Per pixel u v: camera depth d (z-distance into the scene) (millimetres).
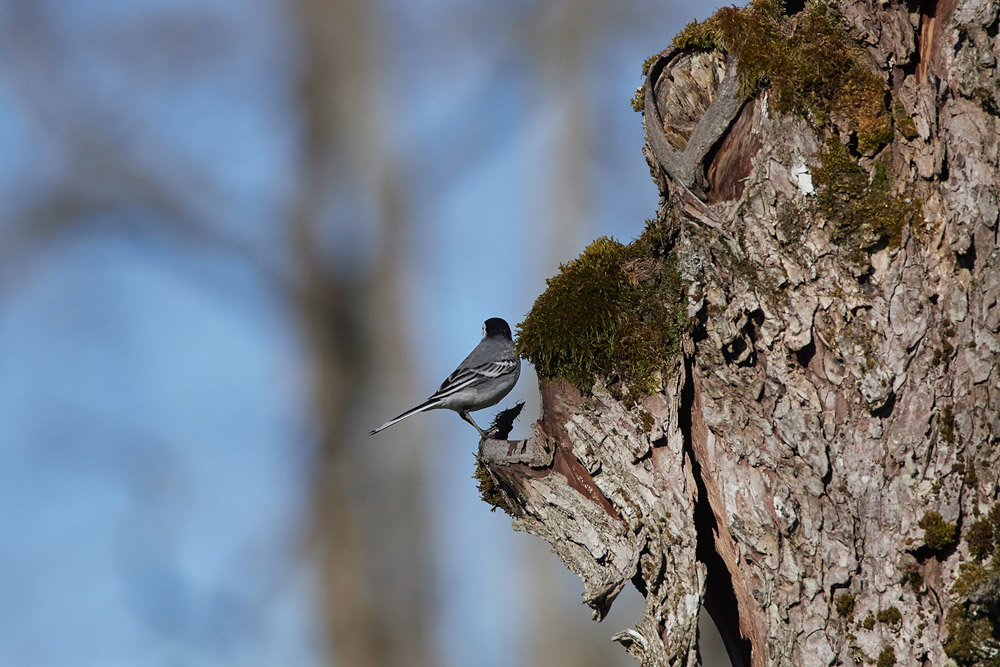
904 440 7523
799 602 7801
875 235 7613
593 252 8969
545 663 22359
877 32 7801
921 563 7441
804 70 7754
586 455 8609
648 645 8250
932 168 7633
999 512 7332
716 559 8531
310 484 23031
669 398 8367
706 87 8383
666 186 8633
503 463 9195
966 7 7590
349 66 24562
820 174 7695
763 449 8031
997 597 7168
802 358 7871
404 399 23734
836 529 7691
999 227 7484
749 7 8195
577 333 8641
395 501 22906
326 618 22031
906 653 7371
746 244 7941
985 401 7434
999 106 7559
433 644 22500
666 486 8289
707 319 8250
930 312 7555
